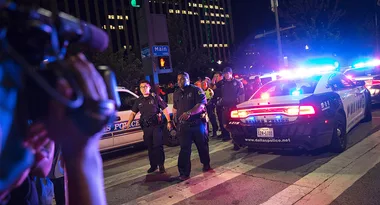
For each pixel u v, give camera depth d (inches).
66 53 28.2
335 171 167.2
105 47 32.7
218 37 3624.5
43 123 25.1
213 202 144.9
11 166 24.4
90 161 27.8
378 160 176.6
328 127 186.2
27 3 25.1
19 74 23.4
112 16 2854.3
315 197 138.0
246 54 1927.9
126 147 291.9
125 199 161.2
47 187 45.9
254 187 157.9
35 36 23.8
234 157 220.5
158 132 198.4
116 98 30.7
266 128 193.9
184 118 177.5
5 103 23.3
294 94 215.5
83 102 25.1
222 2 3722.9
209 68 1198.9
